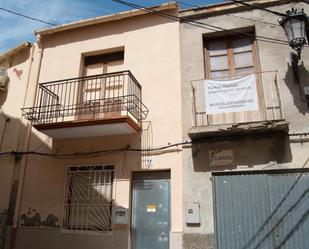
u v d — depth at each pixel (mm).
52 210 7785
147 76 8133
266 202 6469
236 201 6637
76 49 9133
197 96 7410
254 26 7781
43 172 8203
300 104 6766
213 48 8109
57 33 9531
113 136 7906
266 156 6652
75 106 8391
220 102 7066
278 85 7035
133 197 7473
